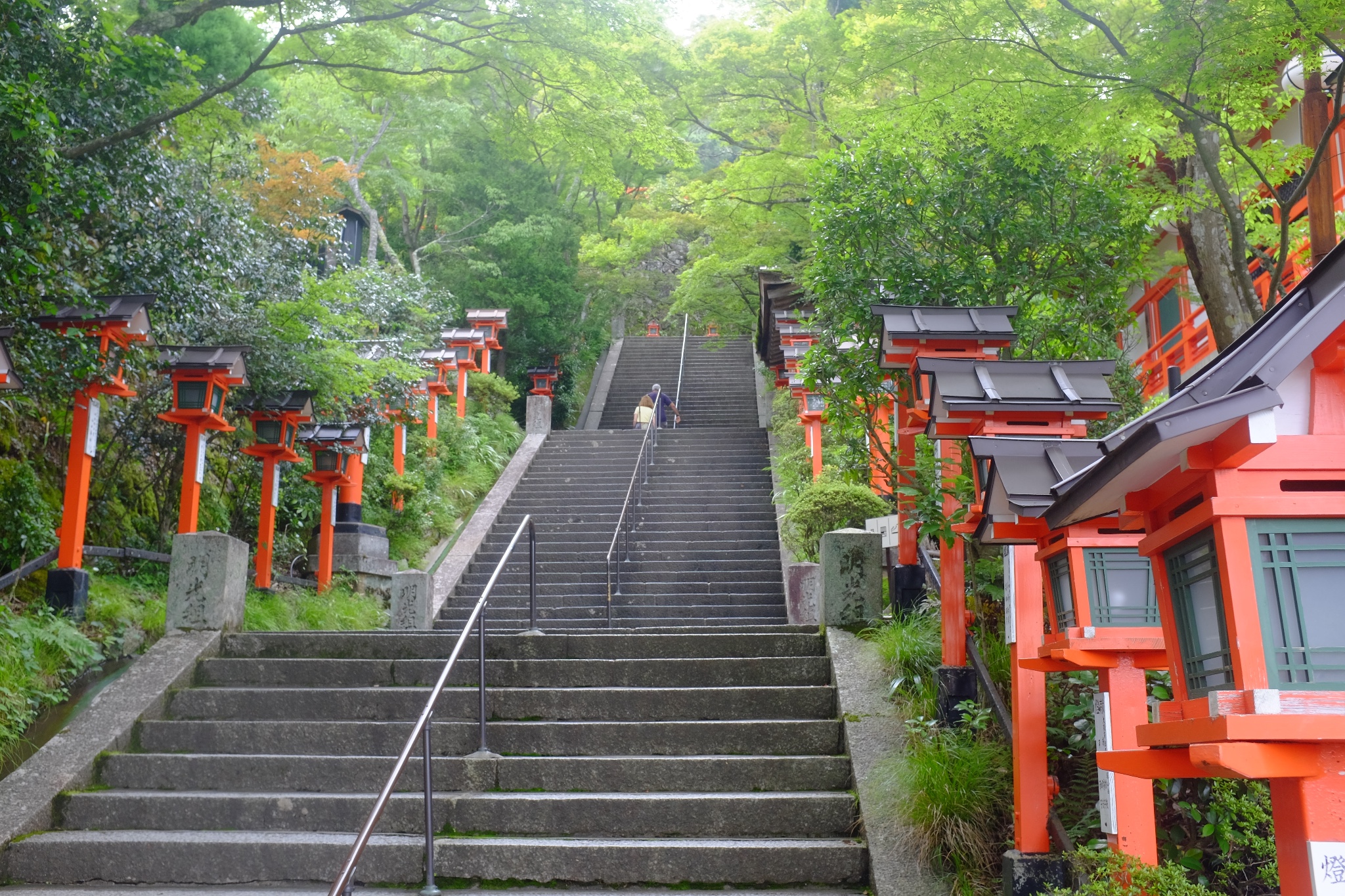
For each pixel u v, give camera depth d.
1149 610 3.48
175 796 5.09
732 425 24.03
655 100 10.62
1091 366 4.60
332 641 6.75
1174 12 6.17
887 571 7.40
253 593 9.55
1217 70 6.38
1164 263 9.81
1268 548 2.16
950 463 5.60
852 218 7.65
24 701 5.83
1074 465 3.74
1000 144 7.26
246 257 10.96
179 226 9.14
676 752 5.52
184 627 6.86
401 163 25.55
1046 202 7.46
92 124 8.00
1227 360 2.42
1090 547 3.53
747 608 11.59
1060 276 7.50
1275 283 7.00
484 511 15.54
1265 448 2.11
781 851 4.53
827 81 13.40
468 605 12.16
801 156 14.91
